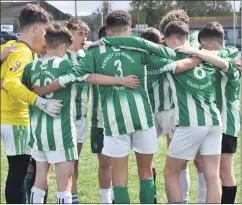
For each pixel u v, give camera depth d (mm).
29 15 4301
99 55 3963
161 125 5000
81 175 6820
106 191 5254
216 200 4105
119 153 4008
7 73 4031
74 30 4969
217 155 4184
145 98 4016
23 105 4348
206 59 4059
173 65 3941
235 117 4480
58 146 3994
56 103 3941
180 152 4148
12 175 4383
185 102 4113
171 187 4184
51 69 4016
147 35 5133
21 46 4215
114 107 3959
